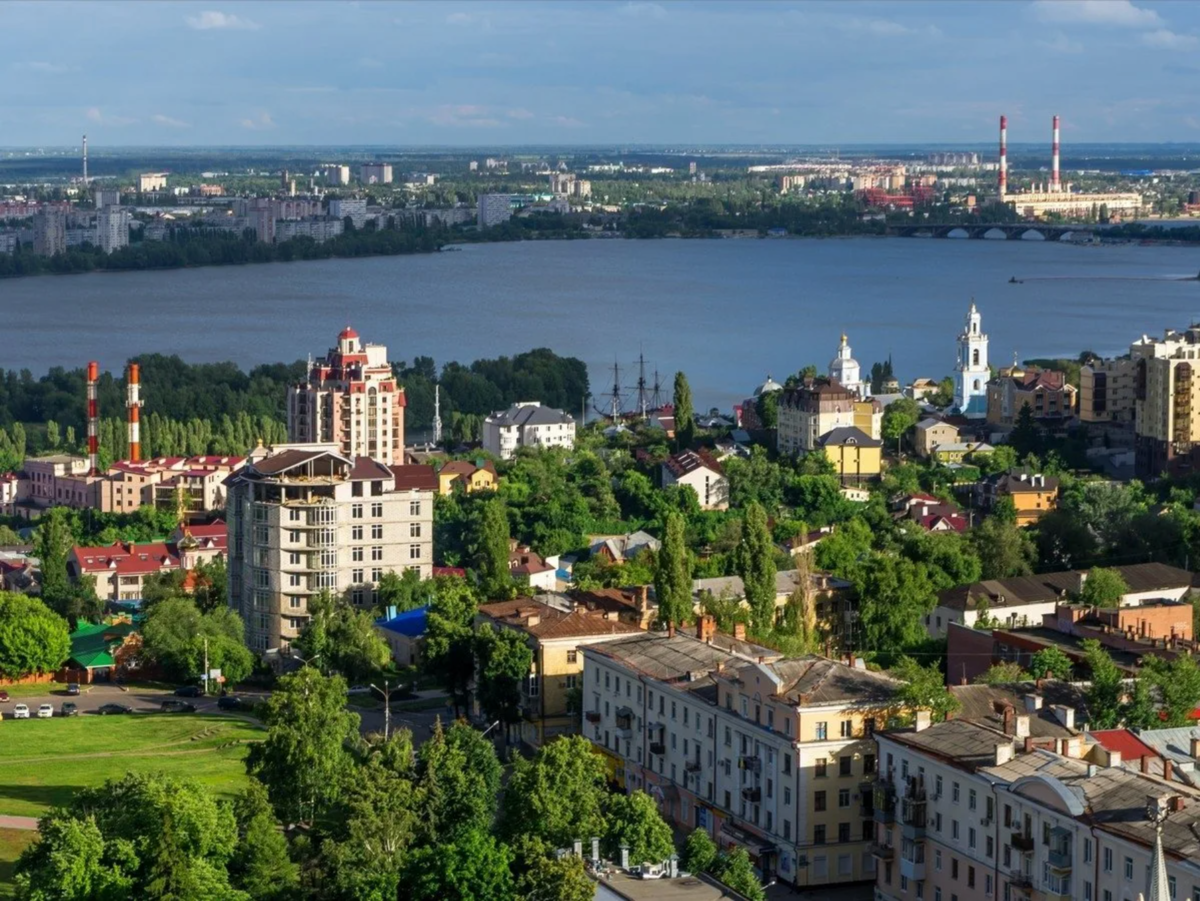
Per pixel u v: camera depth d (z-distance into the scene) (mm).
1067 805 199750
